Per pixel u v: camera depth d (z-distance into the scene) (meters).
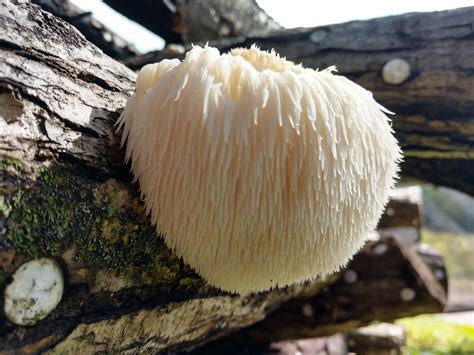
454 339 0.79
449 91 0.30
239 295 0.26
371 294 0.36
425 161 0.35
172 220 0.17
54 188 0.15
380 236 0.38
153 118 0.16
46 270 0.15
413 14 0.31
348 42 0.33
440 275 0.45
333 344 0.49
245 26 0.48
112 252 0.17
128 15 0.45
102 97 0.18
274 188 0.16
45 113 0.15
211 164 0.15
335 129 0.16
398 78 0.31
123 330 0.19
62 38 0.17
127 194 0.17
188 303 0.23
